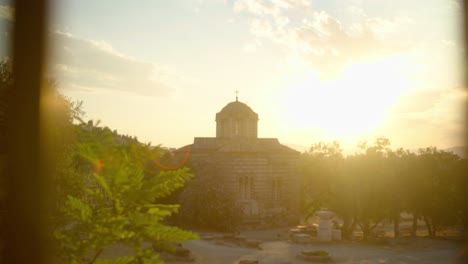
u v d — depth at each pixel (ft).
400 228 234.79
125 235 25.12
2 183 53.47
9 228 46.57
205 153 233.96
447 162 184.75
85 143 24.47
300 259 126.93
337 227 186.39
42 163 59.11
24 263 42.93
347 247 150.61
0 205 50.75
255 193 200.64
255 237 168.45
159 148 25.68
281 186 214.28
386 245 156.56
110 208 25.39
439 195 182.39
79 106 70.44
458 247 153.07
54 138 62.34
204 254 126.93
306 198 236.63
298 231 169.89
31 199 52.70
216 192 181.37
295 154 230.07
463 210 182.29
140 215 25.14
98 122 24.97
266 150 216.33
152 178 26.25
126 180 24.81
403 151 186.70
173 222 184.34
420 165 179.52
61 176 60.95
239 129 251.60
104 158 24.63
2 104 57.41
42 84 60.70
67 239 25.71
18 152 57.47
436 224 188.55
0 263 44.55
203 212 178.91
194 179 191.11
